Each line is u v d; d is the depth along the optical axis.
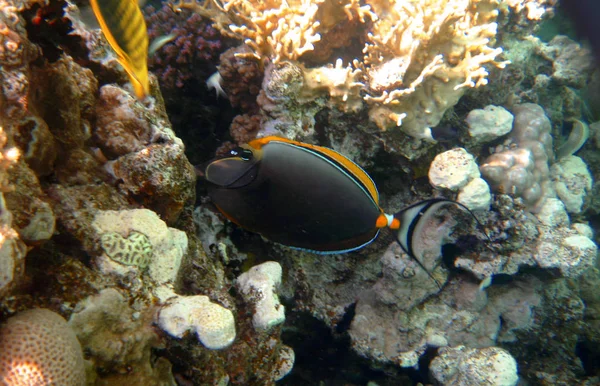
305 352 0.86
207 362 0.46
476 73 0.70
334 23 0.73
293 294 0.78
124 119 0.49
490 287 0.85
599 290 1.02
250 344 0.54
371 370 0.86
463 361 0.74
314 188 0.44
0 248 0.28
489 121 0.81
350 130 0.75
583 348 1.01
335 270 0.81
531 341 0.86
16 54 0.36
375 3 0.73
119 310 0.39
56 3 0.45
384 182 0.82
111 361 0.38
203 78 0.85
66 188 0.43
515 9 0.88
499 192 0.79
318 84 0.69
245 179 0.43
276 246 0.75
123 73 0.53
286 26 0.67
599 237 1.21
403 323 0.79
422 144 0.76
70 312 0.36
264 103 0.69
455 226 0.75
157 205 0.49
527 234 0.77
